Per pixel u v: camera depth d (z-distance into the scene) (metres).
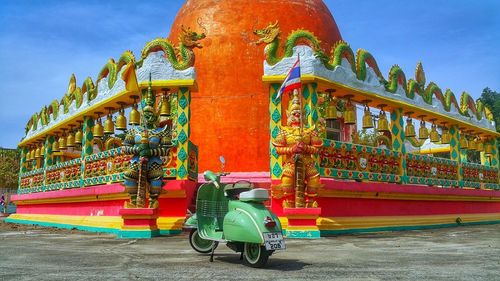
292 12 18.22
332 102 13.60
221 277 5.73
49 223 17.98
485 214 19.84
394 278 5.61
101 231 13.84
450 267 6.46
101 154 14.99
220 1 18.42
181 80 12.79
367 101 14.31
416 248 8.98
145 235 11.20
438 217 16.67
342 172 12.88
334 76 12.84
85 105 15.93
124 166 13.66
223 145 16.80
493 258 7.47
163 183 11.84
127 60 13.55
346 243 9.98
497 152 21.27
